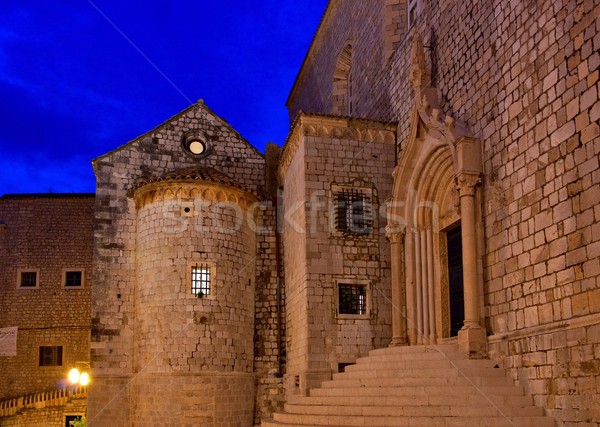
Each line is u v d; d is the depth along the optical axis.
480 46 18.47
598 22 13.44
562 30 14.66
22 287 37.69
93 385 25.84
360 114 29.39
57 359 37.16
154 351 24.59
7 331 36.84
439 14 21.45
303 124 23.89
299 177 24.36
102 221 27.28
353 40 30.80
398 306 22.14
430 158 20.92
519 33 16.45
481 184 17.69
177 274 25.03
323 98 36.25
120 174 27.89
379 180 24.14
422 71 21.22
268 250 27.83
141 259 25.94
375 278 23.25
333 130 24.12
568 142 14.18
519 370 15.29
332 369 22.16
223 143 29.34
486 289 17.06
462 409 14.65
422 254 21.55
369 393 16.89
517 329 15.60
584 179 13.57
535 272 15.05
